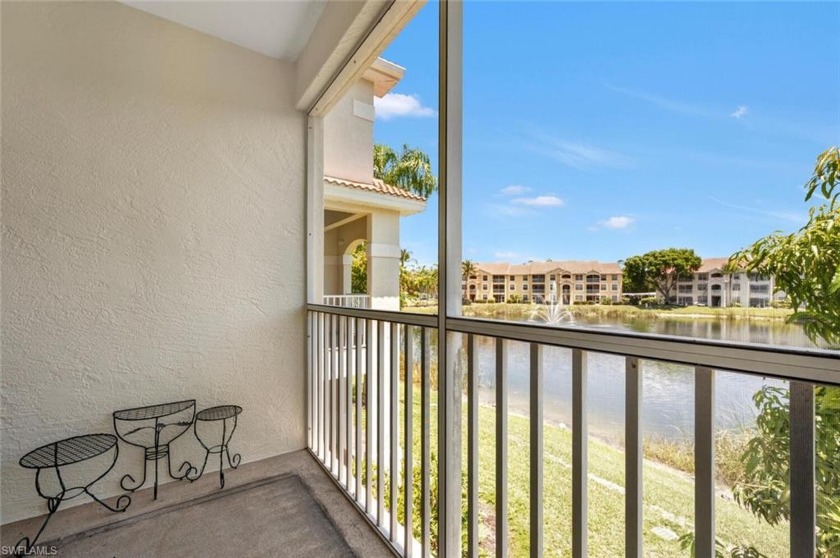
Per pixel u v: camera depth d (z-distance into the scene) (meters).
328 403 2.38
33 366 1.85
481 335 1.19
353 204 5.30
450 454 1.33
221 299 2.36
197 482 2.19
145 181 2.13
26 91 1.83
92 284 1.98
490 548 1.85
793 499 0.60
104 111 2.02
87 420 1.97
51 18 1.89
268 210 2.54
